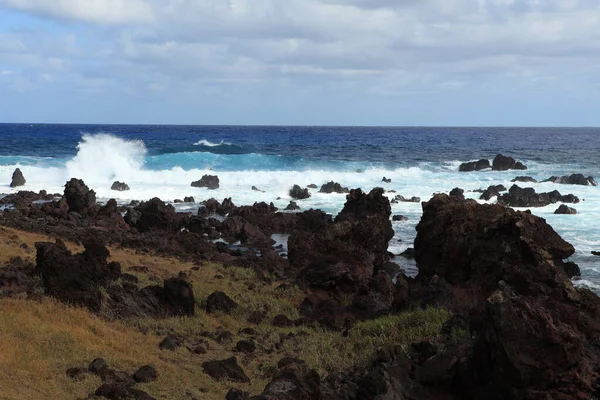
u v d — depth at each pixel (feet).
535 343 42.57
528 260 66.59
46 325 57.11
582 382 41.19
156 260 106.93
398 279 85.56
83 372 48.26
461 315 57.11
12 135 616.39
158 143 464.24
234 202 192.85
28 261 83.87
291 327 74.79
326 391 45.78
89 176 238.07
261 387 52.13
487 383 45.11
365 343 63.41
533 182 241.14
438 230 84.99
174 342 61.16
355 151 404.57
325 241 100.27
